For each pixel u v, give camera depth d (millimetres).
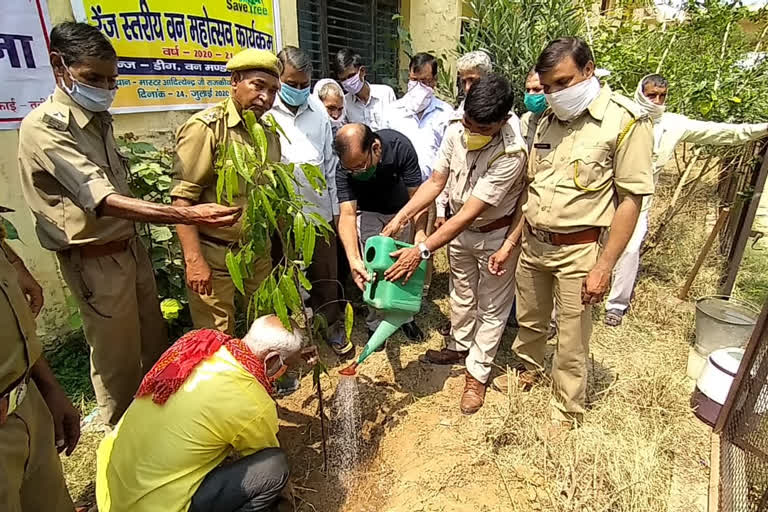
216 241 2143
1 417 1263
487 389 2797
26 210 2674
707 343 2834
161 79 3086
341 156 2369
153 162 2957
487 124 2084
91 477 2121
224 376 1585
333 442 2377
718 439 2340
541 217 2145
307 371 2838
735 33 4668
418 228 2977
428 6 5484
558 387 2406
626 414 2477
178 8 3102
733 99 3701
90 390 2635
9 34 2395
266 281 1745
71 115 1804
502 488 2104
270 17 3855
